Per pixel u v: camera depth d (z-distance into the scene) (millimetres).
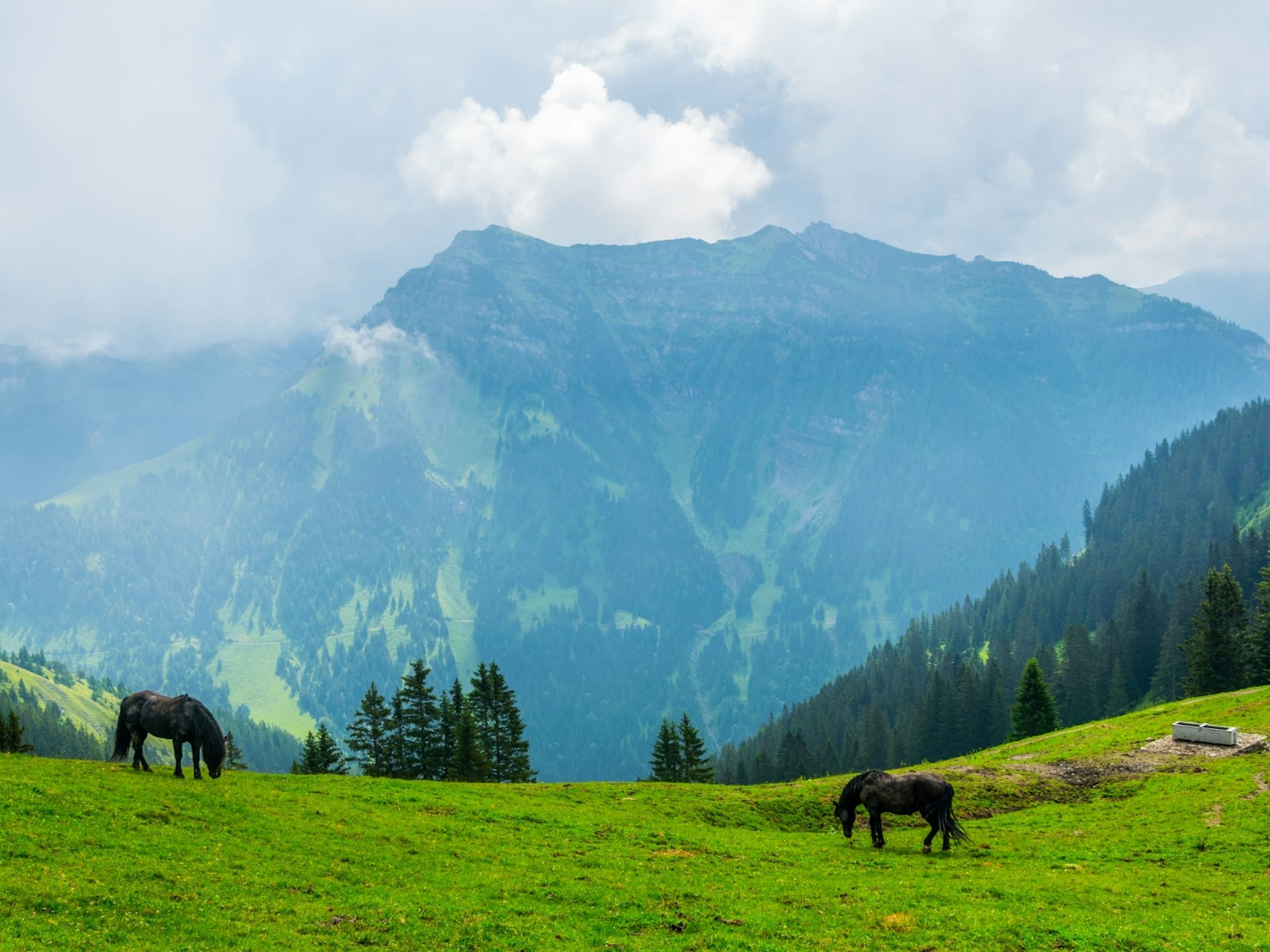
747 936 25609
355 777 46406
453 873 29922
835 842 40781
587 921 26328
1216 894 31703
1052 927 26781
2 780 30266
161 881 24547
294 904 24672
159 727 35875
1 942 18938
